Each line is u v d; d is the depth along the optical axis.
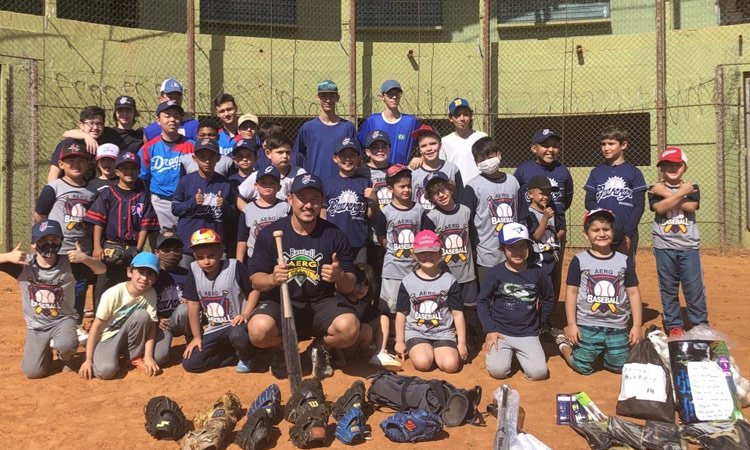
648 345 4.98
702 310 6.51
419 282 5.91
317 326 5.47
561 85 13.55
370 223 6.61
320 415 4.43
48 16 11.70
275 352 5.64
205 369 5.79
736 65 12.57
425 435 4.44
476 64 13.66
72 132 6.98
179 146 7.31
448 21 14.03
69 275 5.71
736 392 4.73
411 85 13.69
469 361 6.03
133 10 12.96
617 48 13.30
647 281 9.77
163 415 4.53
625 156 13.90
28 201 11.51
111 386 5.44
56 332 5.62
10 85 11.35
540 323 5.85
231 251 6.84
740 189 12.55
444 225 6.30
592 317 5.73
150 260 5.64
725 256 11.90
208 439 4.28
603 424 4.55
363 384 4.91
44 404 5.10
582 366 5.72
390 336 6.54
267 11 13.59
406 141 7.31
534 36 13.94
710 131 12.77
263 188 6.27
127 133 7.56
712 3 13.16
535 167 6.82
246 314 5.60
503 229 5.78
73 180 6.52
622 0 13.52
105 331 5.66
